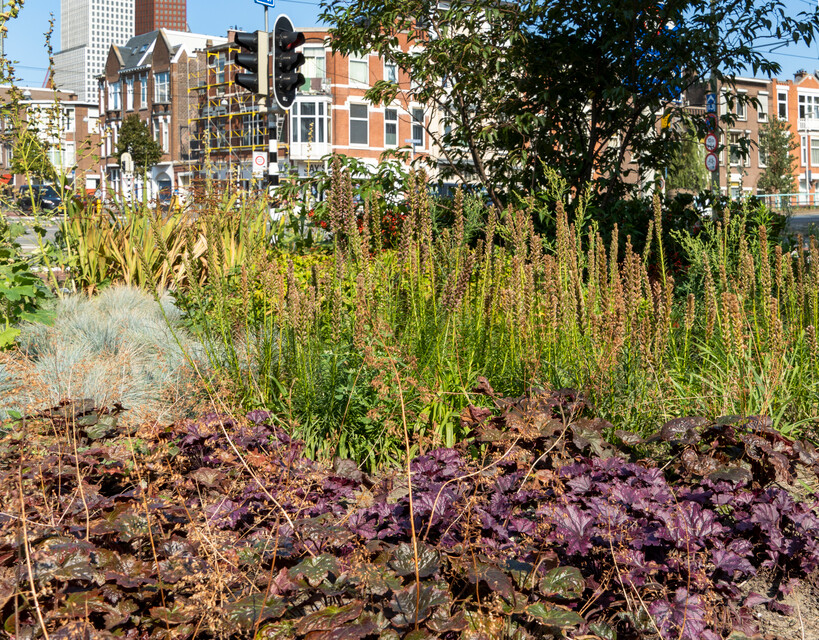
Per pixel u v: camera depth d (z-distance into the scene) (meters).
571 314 4.93
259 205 9.98
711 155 13.78
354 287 5.07
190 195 9.20
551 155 10.61
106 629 2.22
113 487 3.64
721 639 2.49
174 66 57.69
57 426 3.81
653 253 9.12
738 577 3.09
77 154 8.97
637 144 11.00
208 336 5.11
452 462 3.55
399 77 41.88
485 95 10.64
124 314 7.19
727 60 10.19
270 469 3.29
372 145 41.94
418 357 4.72
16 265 5.98
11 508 2.55
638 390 4.32
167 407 4.76
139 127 55.22
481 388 4.57
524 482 3.21
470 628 2.18
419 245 5.52
